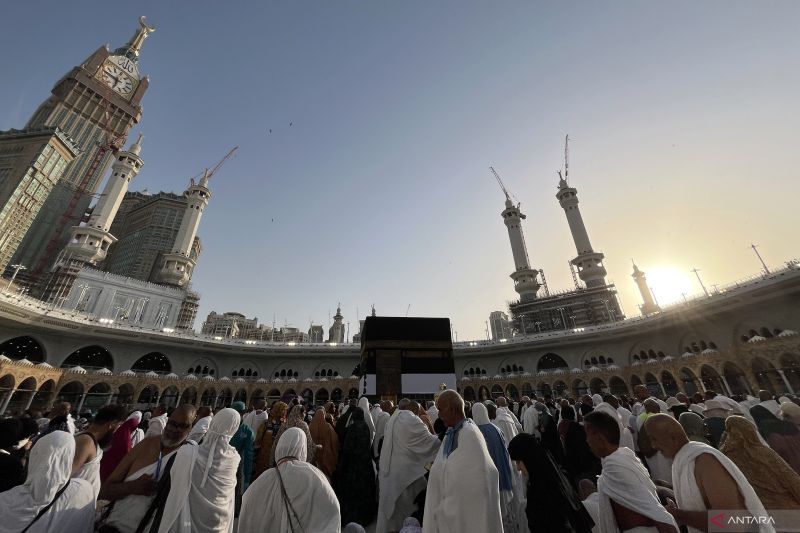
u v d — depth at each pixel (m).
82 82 133.50
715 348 42.44
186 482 3.25
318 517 3.15
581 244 85.88
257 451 7.85
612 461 3.25
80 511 3.13
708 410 7.80
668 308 44.91
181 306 78.56
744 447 3.64
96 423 3.90
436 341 34.12
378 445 7.75
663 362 40.94
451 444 3.54
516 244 97.94
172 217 148.88
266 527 3.10
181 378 46.44
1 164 96.00
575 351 56.16
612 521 3.11
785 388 32.88
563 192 93.25
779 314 36.41
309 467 3.38
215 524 3.37
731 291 38.19
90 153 128.50
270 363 59.94
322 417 7.25
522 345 58.44
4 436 4.14
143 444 3.73
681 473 2.96
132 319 70.75
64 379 37.44
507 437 7.24
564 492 3.75
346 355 60.72
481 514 3.01
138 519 3.21
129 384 42.59
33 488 2.92
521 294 91.62
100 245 79.88
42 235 107.12
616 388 47.12
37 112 131.00
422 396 31.73
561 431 7.18
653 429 3.32
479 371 61.19
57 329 42.06
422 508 5.72
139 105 147.38
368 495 6.46
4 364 31.06
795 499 3.12
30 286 96.00
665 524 2.77
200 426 6.21
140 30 175.88
